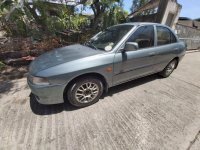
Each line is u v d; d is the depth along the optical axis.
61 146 2.17
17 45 5.19
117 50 2.98
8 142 2.21
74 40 6.66
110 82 3.10
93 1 6.38
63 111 2.89
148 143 2.25
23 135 2.33
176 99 3.46
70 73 2.53
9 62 4.74
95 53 2.89
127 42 2.98
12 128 2.46
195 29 9.96
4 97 3.31
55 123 2.59
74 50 3.20
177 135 2.41
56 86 2.53
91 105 3.08
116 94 3.56
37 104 3.09
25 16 6.19
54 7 6.48
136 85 4.06
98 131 2.45
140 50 3.32
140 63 3.41
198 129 2.55
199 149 2.18
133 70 3.38
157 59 3.79
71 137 2.32
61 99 2.70
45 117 2.73
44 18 6.15
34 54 5.30
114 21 7.34
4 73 4.39
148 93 3.66
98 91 3.04
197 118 2.83
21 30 6.05
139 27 3.33
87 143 2.22
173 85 4.18
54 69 2.49
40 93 2.53
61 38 6.45
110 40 3.29
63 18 6.41
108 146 2.18
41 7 6.01
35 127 2.50
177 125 2.63
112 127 2.54
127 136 2.37
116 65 2.99
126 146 2.19
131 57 3.16
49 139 2.28
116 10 7.29
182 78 4.74
